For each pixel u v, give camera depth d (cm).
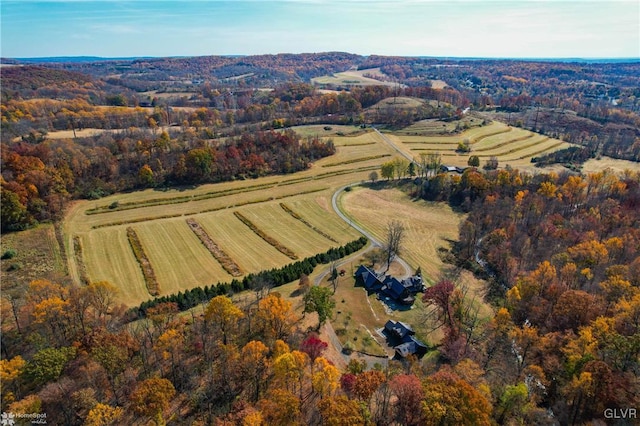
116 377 6612
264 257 11925
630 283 9000
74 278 10256
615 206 13925
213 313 7656
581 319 7969
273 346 7588
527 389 6059
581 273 9700
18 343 7325
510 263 11350
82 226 13100
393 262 12112
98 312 8556
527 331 7525
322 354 7831
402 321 9375
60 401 5934
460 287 10844
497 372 6962
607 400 5828
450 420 5188
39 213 13175
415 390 5681
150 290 10025
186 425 6088
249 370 6794
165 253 11800
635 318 7238
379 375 6209
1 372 5947
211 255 11831
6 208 12250
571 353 6669
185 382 6844
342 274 11225
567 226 12825
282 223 14250
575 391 6050
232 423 5578
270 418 5653
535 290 9281
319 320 8606
